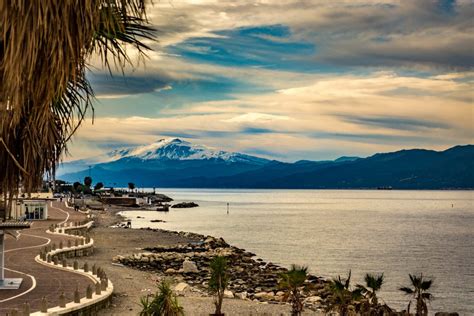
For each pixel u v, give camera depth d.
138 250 83.19
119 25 5.60
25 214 105.31
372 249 99.81
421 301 35.09
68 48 5.12
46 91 5.20
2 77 5.20
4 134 5.99
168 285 29.69
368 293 36.50
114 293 44.81
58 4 4.95
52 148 6.46
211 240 96.19
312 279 60.41
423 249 100.94
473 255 93.06
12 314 27.97
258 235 122.81
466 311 52.28
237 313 42.59
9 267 47.84
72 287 39.72
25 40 4.86
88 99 6.46
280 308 45.31
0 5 4.71
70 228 90.25
